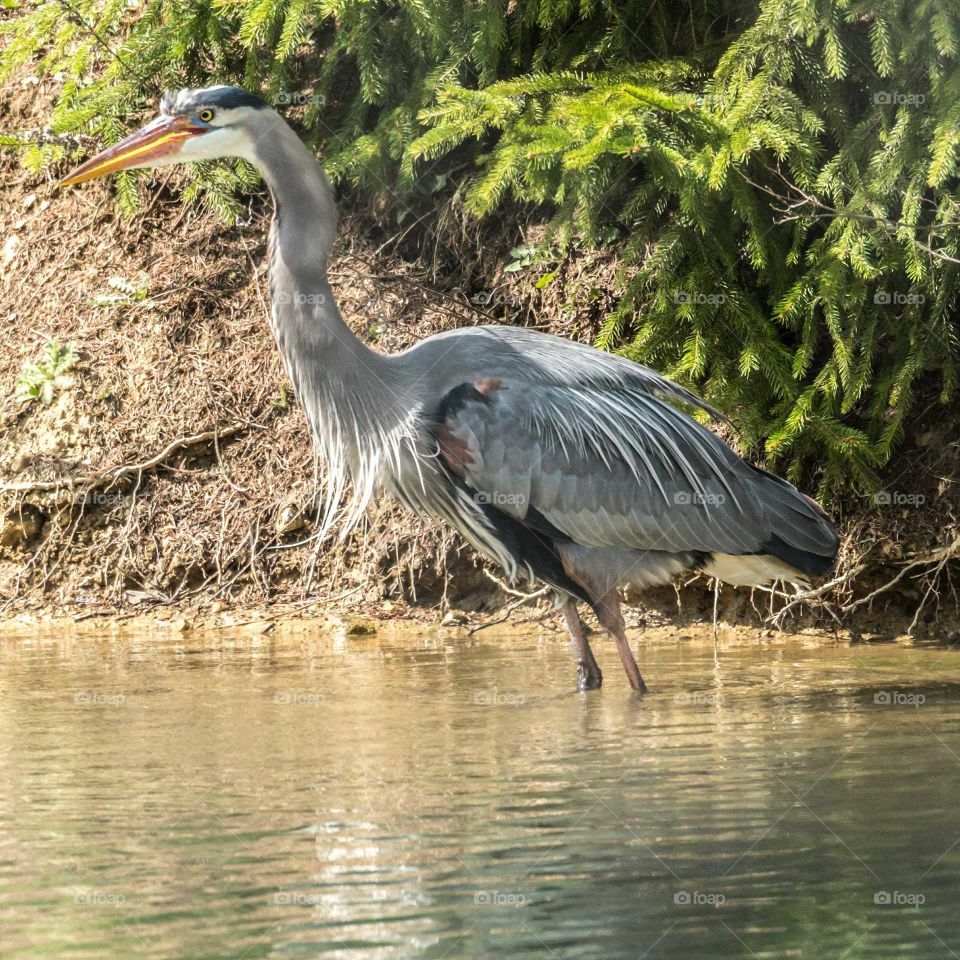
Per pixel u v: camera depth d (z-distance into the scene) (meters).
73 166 17.75
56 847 5.93
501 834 6.07
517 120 12.13
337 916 5.09
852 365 12.30
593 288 14.82
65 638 13.16
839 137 12.15
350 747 7.93
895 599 13.59
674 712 9.12
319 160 15.20
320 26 16.58
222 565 14.79
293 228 10.51
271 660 11.62
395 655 11.93
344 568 14.65
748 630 13.69
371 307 15.92
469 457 10.48
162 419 15.71
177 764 7.49
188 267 16.73
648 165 12.38
